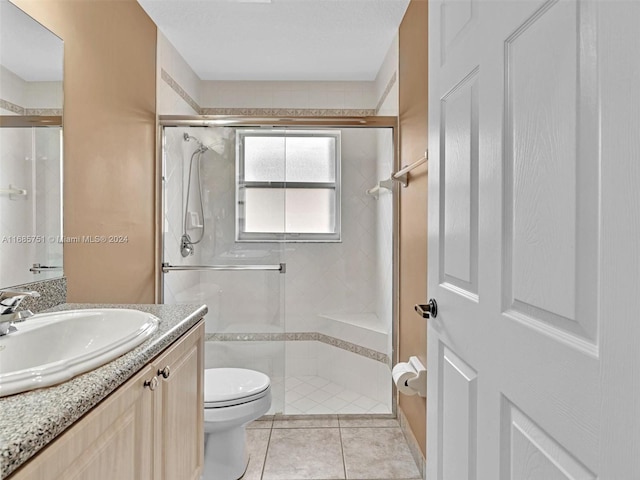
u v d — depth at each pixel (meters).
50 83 1.52
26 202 1.41
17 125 1.37
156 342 1.11
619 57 0.51
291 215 3.35
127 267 2.16
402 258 2.52
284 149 2.68
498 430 0.84
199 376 1.56
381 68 3.19
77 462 0.76
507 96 0.81
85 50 1.75
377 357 2.90
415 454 2.13
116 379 0.88
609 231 0.53
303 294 3.41
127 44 2.14
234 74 3.38
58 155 1.57
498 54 0.84
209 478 1.90
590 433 0.57
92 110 1.81
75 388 0.80
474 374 0.98
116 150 2.03
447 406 1.15
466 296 1.02
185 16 2.42
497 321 0.85
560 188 0.64
